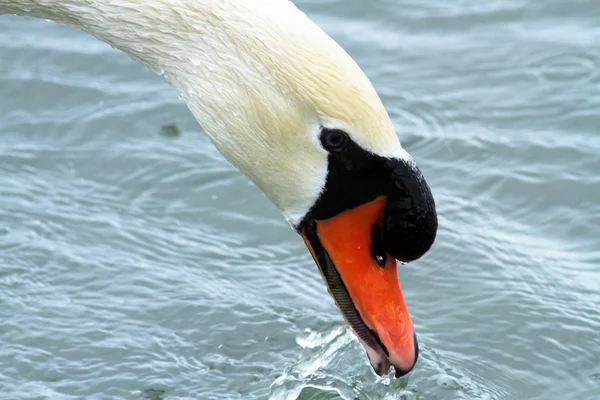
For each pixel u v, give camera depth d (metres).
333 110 8.52
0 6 9.65
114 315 11.88
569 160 14.08
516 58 16.19
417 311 11.90
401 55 16.33
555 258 12.67
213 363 11.26
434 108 15.16
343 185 8.80
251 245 13.06
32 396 10.71
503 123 14.85
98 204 13.63
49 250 12.79
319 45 8.56
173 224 13.35
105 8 9.11
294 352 11.43
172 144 14.59
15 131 14.84
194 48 8.91
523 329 11.62
